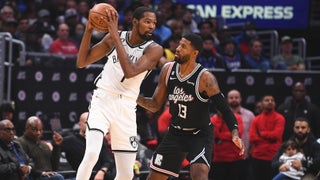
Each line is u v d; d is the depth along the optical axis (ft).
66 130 59.93
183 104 41.11
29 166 50.34
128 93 39.04
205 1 87.25
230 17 88.17
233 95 64.18
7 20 70.59
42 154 53.47
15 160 50.21
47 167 53.42
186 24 78.95
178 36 70.74
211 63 71.77
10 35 61.21
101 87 39.04
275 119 63.41
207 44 71.82
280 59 78.74
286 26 90.27
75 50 71.36
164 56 69.41
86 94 64.18
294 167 55.88
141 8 38.99
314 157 56.39
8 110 56.59
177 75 41.29
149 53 38.55
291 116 66.18
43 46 71.26
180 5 81.00
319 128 66.28
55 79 62.90
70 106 63.57
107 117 38.50
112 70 38.99
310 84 72.13
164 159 42.01
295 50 91.45
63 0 79.71
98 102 38.78
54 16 79.00
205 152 40.86
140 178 57.16
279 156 57.77
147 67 38.29
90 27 38.14
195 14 84.69
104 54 39.45
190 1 86.94
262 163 63.21
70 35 73.10
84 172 37.42
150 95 65.87
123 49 37.55
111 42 39.17
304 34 93.25
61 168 56.44
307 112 66.03
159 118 61.87
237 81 69.36
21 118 61.57
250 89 69.87
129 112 39.14
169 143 41.93
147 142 62.28
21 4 82.58
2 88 60.59
